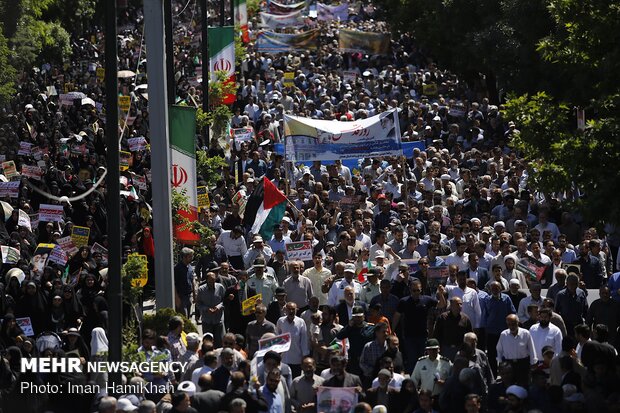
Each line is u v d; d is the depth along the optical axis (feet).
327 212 161.07
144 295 152.97
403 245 142.61
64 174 191.83
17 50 312.91
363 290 125.29
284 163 181.57
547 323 113.19
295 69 334.65
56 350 108.27
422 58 356.79
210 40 214.48
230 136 210.59
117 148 97.55
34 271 139.64
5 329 118.93
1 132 230.27
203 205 158.51
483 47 243.60
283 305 121.08
